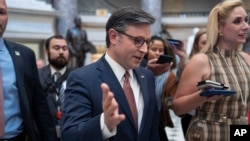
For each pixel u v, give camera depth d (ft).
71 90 5.24
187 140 6.95
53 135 7.02
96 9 50.42
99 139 4.50
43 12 38.42
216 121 6.50
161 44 8.96
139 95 5.70
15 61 6.43
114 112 4.16
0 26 6.19
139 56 5.17
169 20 49.88
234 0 6.48
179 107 6.58
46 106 7.08
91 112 5.09
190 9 52.75
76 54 34.71
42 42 39.37
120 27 5.10
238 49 7.05
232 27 6.40
